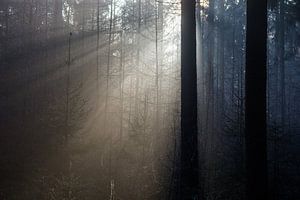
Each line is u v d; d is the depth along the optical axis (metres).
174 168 10.20
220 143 18.17
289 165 15.06
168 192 10.15
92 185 12.48
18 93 24.14
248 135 8.15
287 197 11.92
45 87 24.45
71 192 11.54
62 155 15.27
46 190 12.28
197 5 25.66
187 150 10.52
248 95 8.20
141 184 11.62
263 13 8.25
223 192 10.68
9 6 32.19
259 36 8.21
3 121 19.97
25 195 12.26
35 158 15.36
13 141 17.22
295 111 32.59
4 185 13.05
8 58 27.09
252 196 8.02
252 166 8.05
